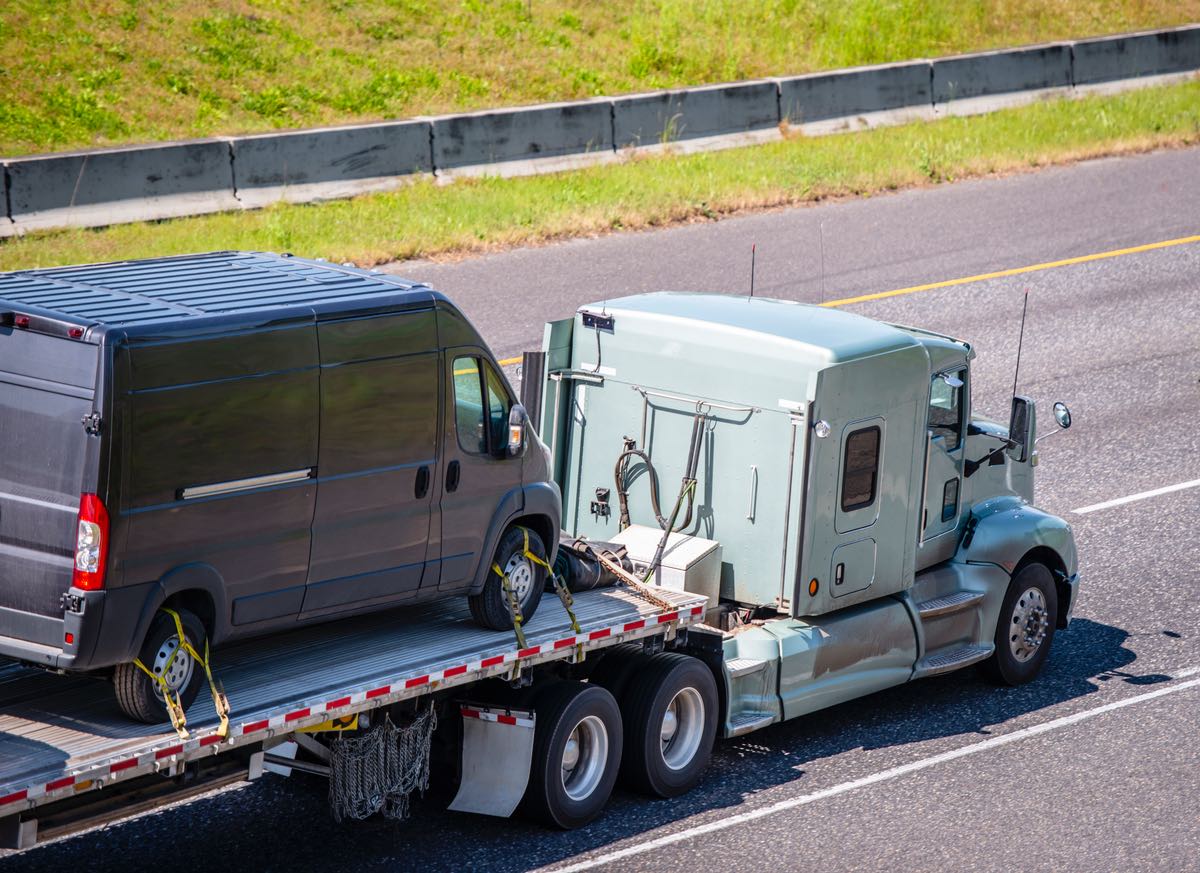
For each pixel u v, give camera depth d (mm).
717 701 29234
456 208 65500
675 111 76812
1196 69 95312
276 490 22703
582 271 60781
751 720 29891
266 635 25016
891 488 31406
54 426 20719
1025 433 34406
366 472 23969
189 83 73062
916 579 33219
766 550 30250
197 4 78375
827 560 30391
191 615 21859
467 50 83375
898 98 84500
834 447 29844
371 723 24953
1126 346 58406
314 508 23297
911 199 73875
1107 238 70062
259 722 21828
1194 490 47000
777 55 92812
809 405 29188
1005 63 87938
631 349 31578
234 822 26891
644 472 31734
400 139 68125
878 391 30516
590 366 32188
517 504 26531
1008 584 34281
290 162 64875
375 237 61219
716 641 29328
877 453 30859
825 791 29156
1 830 20219
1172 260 67812
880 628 31812
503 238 63469
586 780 27297
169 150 61594
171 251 56625
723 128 78688
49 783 19484
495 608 26438
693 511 31000
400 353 24375
